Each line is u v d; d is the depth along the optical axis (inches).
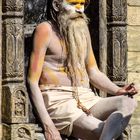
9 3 355.9
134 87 292.0
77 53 295.6
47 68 293.9
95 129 283.9
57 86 293.1
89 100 294.4
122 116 281.3
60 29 295.0
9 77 355.6
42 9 379.9
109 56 376.5
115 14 375.2
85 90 295.9
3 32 357.1
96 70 305.7
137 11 386.0
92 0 378.9
